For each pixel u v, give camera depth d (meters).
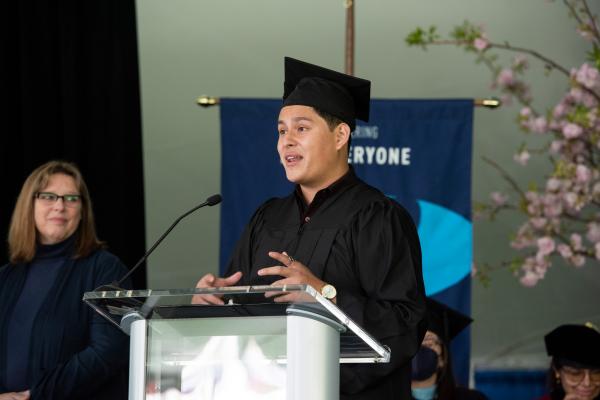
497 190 13.99
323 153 7.39
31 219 9.30
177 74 14.02
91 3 13.48
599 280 13.81
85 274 9.19
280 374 4.99
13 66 13.31
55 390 8.59
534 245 13.21
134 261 13.34
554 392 10.90
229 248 11.58
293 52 14.10
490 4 14.21
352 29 11.55
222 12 14.16
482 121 14.05
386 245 7.01
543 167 14.03
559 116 12.84
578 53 14.18
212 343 5.11
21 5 13.29
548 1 14.21
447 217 11.61
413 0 14.18
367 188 7.48
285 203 7.71
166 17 14.10
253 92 14.06
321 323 5.01
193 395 5.07
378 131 11.66
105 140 13.38
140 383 5.13
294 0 14.16
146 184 13.84
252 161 11.68
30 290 9.12
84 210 9.45
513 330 13.74
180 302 5.11
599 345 10.59
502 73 13.65
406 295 6.81
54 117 13.30
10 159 13.18
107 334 8.85
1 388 8.81
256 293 4.89
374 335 6.55
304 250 7.20
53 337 8.89
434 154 11.64
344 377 6.53
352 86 7.69
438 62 14.09
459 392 10.61
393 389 6.84
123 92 13.47
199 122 13.98
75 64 13.34
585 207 13.41
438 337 10.30
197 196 13.86
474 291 13.82
